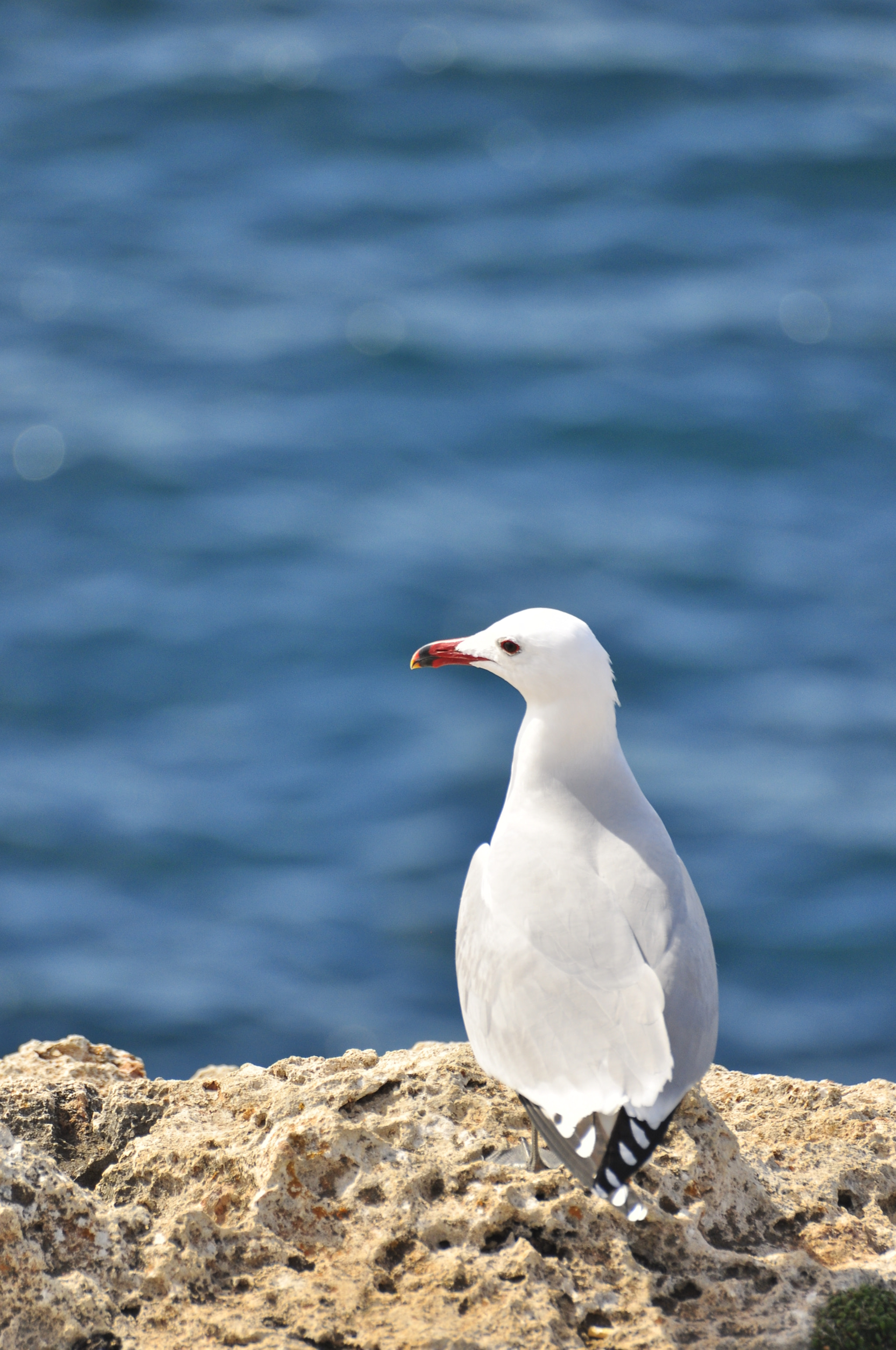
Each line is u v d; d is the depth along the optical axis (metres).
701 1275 6.88
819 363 42.28
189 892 25.45
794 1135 8.02
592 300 45.78
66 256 47.97
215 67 58.53
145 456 38.28
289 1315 6.55
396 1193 7.04
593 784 7.83
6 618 33.09
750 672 30.66
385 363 42.44
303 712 30.34
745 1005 22.67
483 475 38.28
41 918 24.72
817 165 52.38
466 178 52.50
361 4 64.69
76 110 56.16
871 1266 7.02
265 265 47.84
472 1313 6.57
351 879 25.62
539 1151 7.32
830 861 25.47
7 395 40.62
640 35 61.50
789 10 65.12
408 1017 22.36
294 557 34.91
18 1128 7.91
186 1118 7.87
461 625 32.56
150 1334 6.50
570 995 6.70
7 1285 6.52
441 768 28.50
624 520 36.12
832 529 35.72
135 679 31.22
